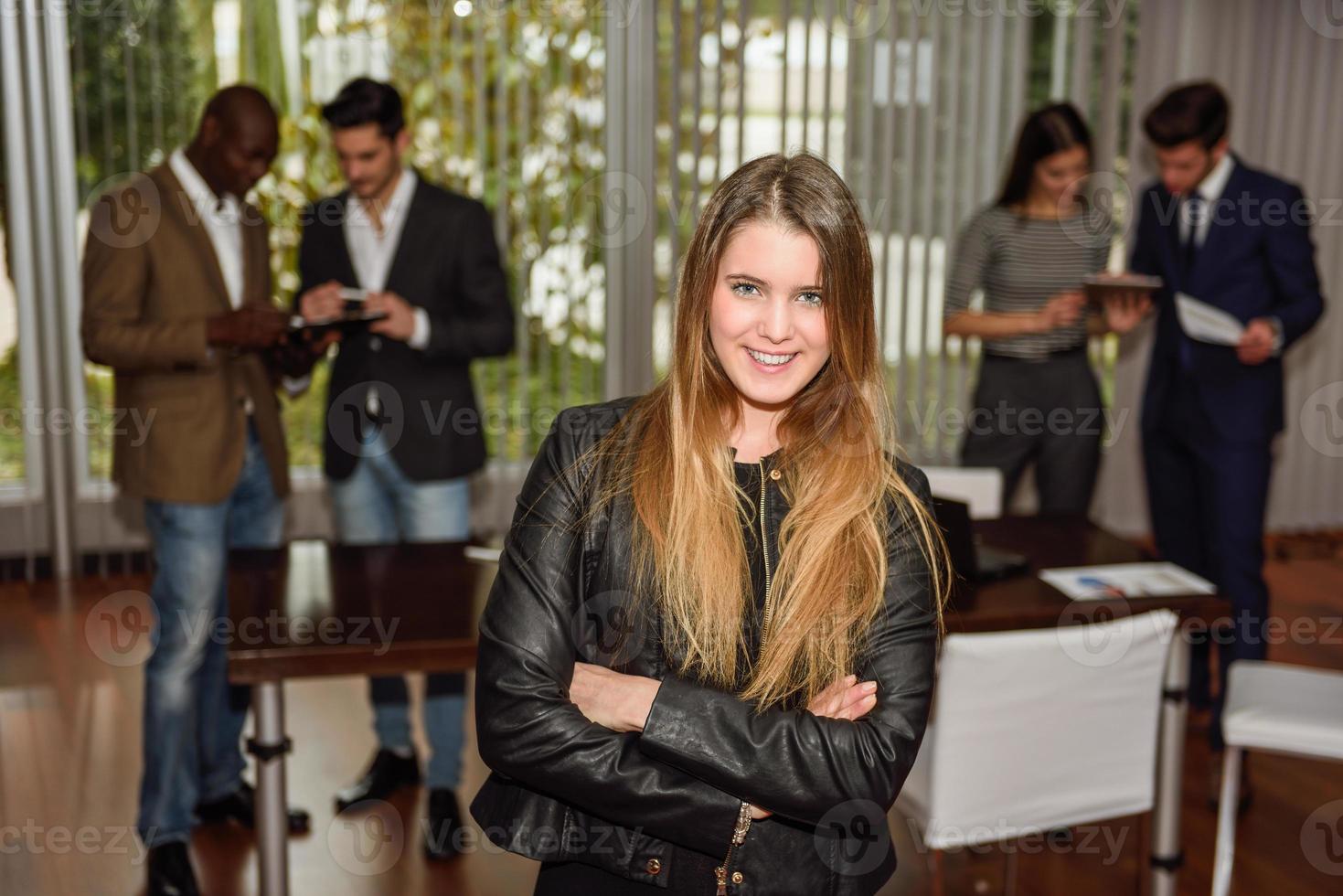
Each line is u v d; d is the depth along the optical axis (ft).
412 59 15.72
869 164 16.62
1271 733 8.32
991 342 12.48
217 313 9.17
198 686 9.69
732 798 3.82
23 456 15.78
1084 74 16.84
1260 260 11.08
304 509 16.39
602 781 3.80
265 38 15.25
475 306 10.25
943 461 17.46
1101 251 12.36
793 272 3.79
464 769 10.84
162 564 8.99
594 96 16.26
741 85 16.12
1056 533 9.83
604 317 16.80
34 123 15.08
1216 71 17.31
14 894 8.64
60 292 15.52
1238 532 11.12
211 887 8.95
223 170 9.25
